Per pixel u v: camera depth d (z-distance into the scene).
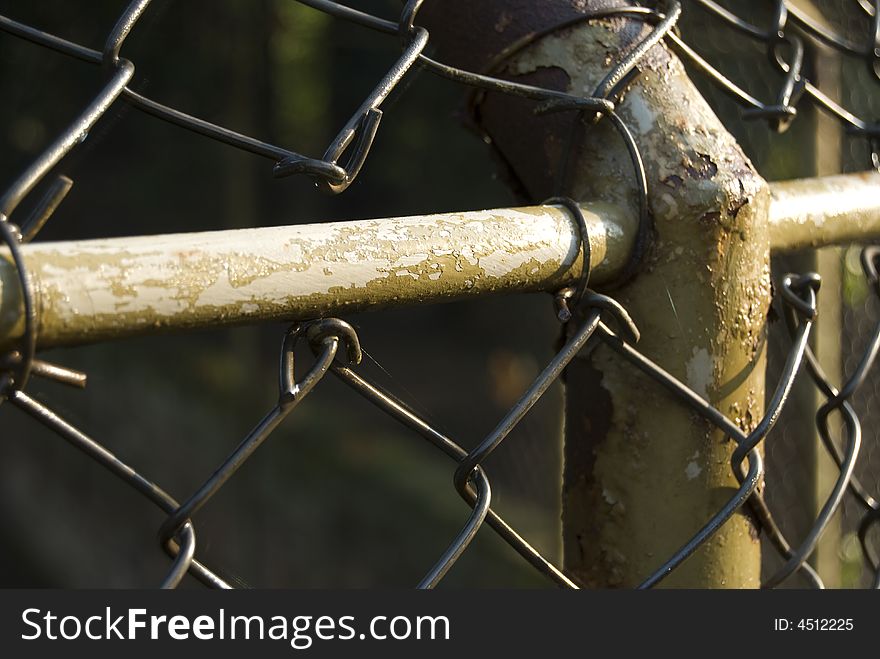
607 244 0.84
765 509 0.94
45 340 0.58
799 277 1.00
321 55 6.98
